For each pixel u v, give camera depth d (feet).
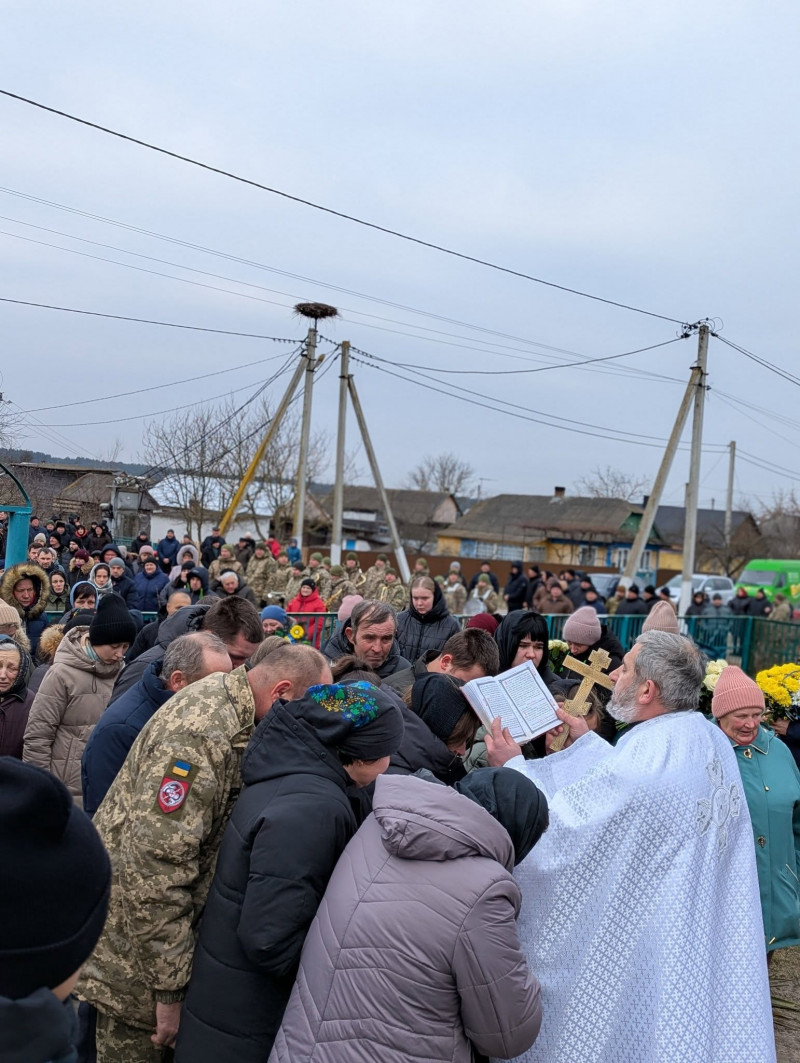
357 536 183.32
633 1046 8.18
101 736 11.35
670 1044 8.04
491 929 7.20
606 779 8.93
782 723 15.78
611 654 20.62
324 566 53.06
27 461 64.08
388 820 7.59
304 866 7.81
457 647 13.48
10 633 18.39
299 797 8.12
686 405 73.51
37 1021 3.82
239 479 113.29
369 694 8.66
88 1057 9.85
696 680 9.68
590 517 181.68
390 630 17.08
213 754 8.92
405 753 10.41
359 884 7.59
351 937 7.36
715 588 97.50
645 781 8.83
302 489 82.99
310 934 7.68
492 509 195.21
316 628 32.91
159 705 11.53
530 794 8.38
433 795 7.76
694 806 8.86
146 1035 9.14
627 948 8.41
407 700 12.41
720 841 9.01
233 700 9.29
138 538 61.46
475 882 7.32
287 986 8.22
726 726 13.21
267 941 7.66
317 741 8.48
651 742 9.25
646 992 8.29
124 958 8.97
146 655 14.98
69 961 4.06
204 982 8.21
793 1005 14.85
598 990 8.35
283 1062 7.34
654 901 8.54
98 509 76.23
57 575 34.96
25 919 3.93
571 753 10.00
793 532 160.35
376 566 52.13
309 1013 7.36
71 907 4.05
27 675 16.07
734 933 8.87
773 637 51.55
